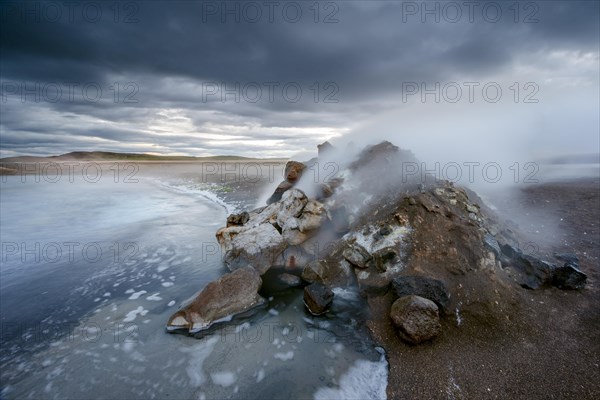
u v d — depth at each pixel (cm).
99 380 165
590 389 147
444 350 175
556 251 295
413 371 164
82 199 795
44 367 175
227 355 182
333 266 264
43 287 274
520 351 172
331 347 187
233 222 359
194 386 160
